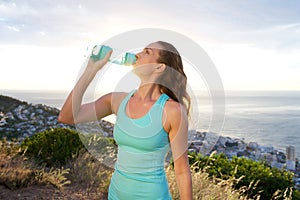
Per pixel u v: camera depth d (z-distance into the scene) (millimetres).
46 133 5027
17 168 3838
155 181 1604
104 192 3768
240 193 4922
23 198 3275
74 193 3682
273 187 5105
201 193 3916
